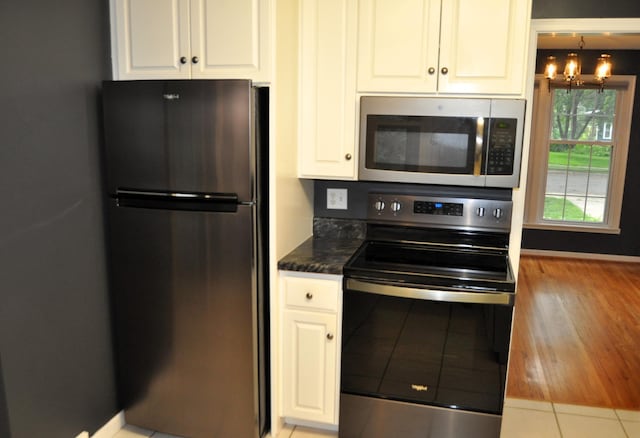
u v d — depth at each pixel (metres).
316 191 2.80
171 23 2.14
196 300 2.20
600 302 4.66
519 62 2.18
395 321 2.17
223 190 2.07
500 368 2.10
